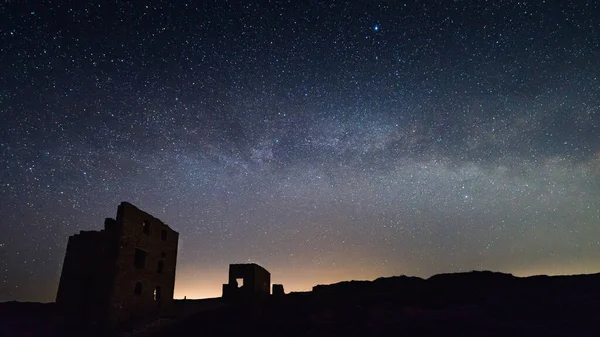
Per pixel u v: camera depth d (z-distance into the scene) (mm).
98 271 23359
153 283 26781
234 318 29047
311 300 36969
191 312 29484
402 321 28906
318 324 28594
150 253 26797
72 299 23375
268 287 39688
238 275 34000
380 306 34594
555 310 29797
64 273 24203
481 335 24781
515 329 25578
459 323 27578
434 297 37125
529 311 30188
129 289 23641
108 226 24969
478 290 37844
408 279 43750
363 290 41375
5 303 28016
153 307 26438
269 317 31344
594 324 25906
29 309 26406
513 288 37344
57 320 22438
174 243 30844
